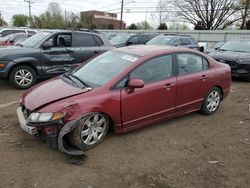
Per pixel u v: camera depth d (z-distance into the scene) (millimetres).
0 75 7270
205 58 5480
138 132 4727
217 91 5754
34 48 7754
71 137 3818
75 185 3268
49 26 62375
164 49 4883
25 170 3516
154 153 4059
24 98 4238
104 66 4641
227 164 3875
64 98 3838
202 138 4664
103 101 3977
